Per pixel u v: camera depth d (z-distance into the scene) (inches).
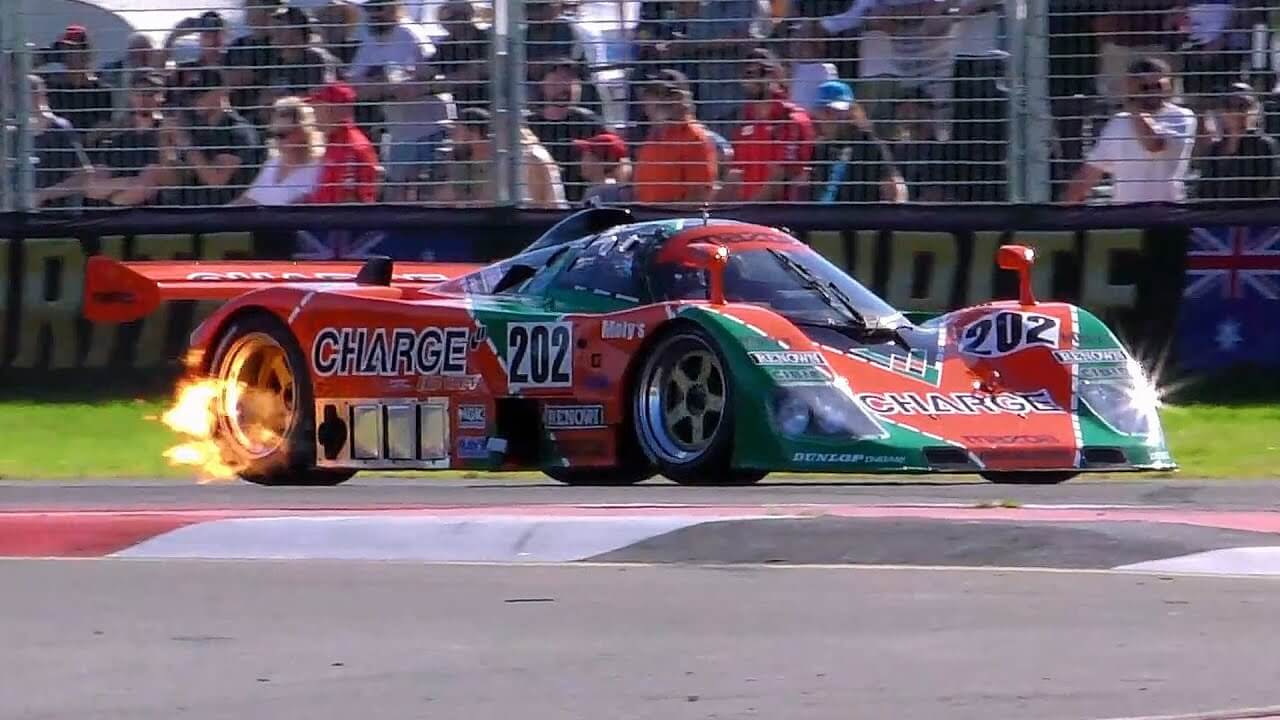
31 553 833.5
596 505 890.1
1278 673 563.8
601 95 1670.8
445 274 1357.0
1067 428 1016.2
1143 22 1614.2
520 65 1676.9
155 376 1695.4
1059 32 1630.2
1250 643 607.2
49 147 1745.8
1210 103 1615.4
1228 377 1599.4
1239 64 1609.3
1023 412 1023.6
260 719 515.5
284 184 1718.8
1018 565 769.6
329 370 1170.0
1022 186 1635.1
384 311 1152.8
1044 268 1628.9
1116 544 776.9
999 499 958.4
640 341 1039.6
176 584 737.0
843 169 1654.8
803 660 585.3
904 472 962.7
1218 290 1603.1
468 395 1116.5
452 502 935.7
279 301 1197.7
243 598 703.7
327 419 1175.0
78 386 1715.1
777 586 717.9
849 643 610.5
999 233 1632.6
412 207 1684.3
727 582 728.3
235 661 592.7
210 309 1679.4
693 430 1036.5
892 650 598.9
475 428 1114.1
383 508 888.9
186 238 1713.8
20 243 1736.0
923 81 1643.7
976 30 1636.3
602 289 1100.5
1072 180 1633.9
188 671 578.9
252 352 1226.0
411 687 553.0
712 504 899.4
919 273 1641.2
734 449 994.7
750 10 1649.9
